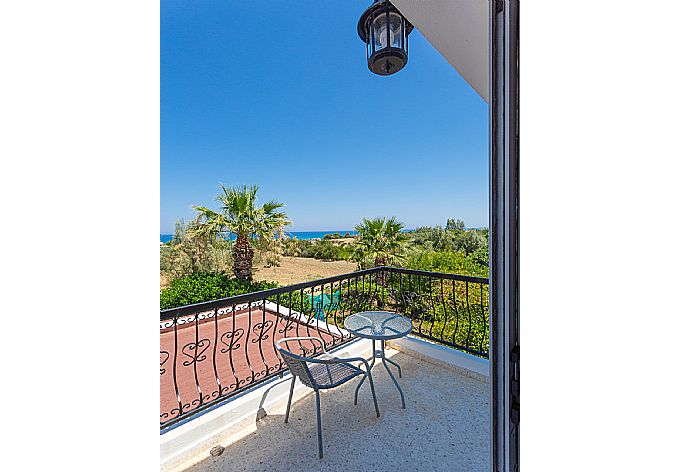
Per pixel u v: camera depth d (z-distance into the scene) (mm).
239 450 2076
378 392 2715
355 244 9586
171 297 7805
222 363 3785
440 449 2066
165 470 1920
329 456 2016
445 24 1603
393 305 4074
